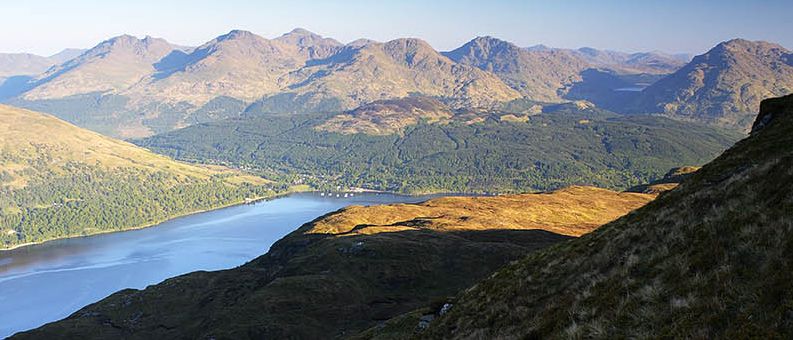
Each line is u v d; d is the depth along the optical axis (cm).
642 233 2975
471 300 3844
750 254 1855
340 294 10494
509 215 18688
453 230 15238
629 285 2239
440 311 4581
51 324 12769
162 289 14525
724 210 2419
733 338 1466
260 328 9194
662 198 3769
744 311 1555
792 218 1894
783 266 1633
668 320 1770
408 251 12388
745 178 2745
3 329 18075
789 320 1412
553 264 3547
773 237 1844
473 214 18500
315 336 9081
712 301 1689
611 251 3012
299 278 11138
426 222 16725
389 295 10831
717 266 1916
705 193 2939
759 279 1670
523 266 3984
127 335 11938
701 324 1614
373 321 9500
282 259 15562
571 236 14938
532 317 2752
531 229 15712
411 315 5269
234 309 10244
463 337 3162
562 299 2692
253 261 16738
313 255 13012
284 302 10075
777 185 2327
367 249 12500
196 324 11756
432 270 11744
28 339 11844
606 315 2066
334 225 17262
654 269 2259
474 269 11675
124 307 13600
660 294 1981
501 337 2695
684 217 2756
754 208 2230
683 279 1995
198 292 14188
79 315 13500
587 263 3100
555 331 2277
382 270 11612
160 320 12600
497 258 12050
